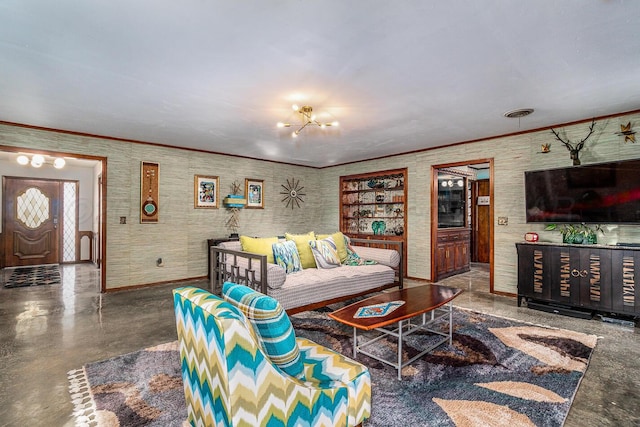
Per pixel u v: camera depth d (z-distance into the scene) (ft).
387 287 13.83
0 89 9.32
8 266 21.79
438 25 6.24
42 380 7.06
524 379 7.12
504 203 14.70
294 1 5.49
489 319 11.18
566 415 5.86
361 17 5.96
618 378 7.16
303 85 9.05
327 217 23.71
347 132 14.20
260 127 13.34
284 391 4.15
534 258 12.54
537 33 6.54
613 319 10.85
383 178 20.86
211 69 8.07
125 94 9.70
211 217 18.49
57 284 16.60
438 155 17.20
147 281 16.15
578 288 11.46
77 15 5.86
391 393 6.59
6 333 9.78
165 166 16.79
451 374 7.36
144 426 5.58
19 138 12.94
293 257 12.66
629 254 10.49
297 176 22.90
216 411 4.18
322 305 11.34
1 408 6.06
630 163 11.10
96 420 5.73
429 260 17.60
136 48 7.06
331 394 4.66
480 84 9.05
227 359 3.72
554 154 13.25
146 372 7.42
